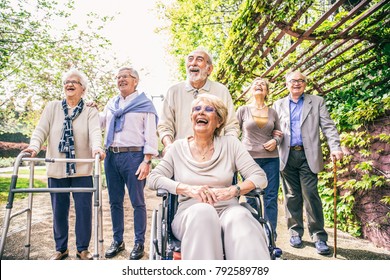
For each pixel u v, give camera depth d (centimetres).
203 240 138
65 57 700
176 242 162
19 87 712
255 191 168
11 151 1853
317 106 301
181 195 177
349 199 341
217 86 232
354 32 304
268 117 301
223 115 188
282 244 316
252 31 309
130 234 359
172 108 229
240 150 186
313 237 296
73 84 245
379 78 348
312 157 290
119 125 277
